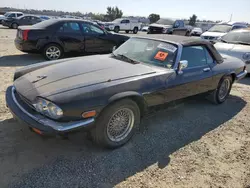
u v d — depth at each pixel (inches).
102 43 340.5
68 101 95.9
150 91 123.0
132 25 1088.8
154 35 168.1
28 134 124.2
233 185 99.8
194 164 111.7
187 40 154.1
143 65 138.3
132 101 115.4
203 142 131.6
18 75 132.3
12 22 866.8
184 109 176.2
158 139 131.0
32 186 91.0
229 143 132.8
